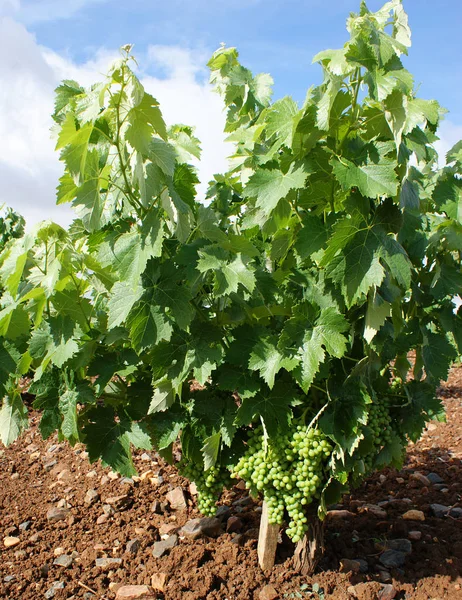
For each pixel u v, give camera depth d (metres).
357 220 1.35
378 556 1.80
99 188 1.38
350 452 1.49
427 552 1.82
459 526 1.96
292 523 1.57
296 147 1.41
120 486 2.24
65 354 1.47
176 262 1.42
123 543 1.90
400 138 1.36
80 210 1.55
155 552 1.82
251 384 1.51
